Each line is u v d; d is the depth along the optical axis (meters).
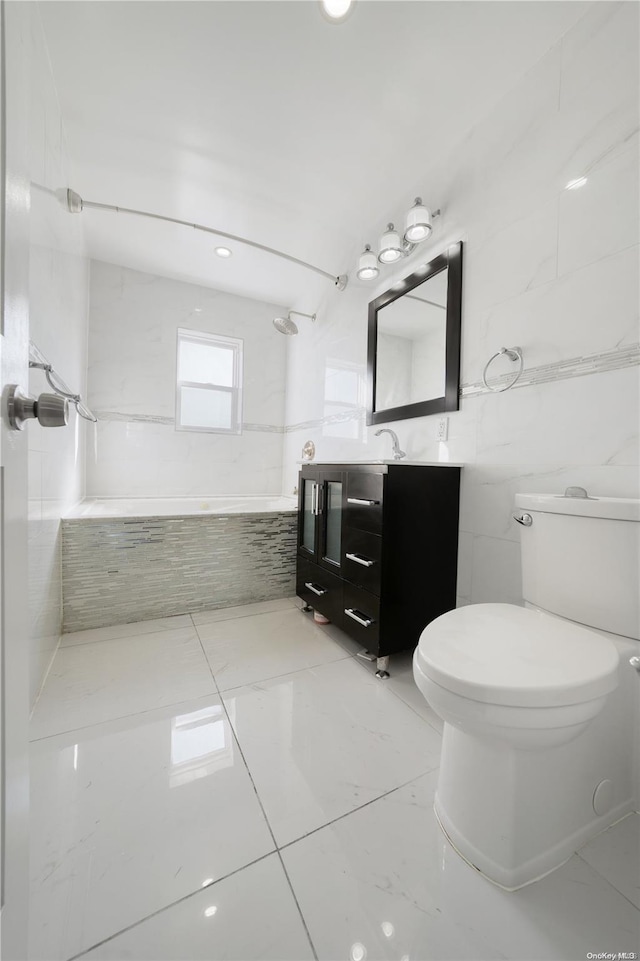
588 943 0.66
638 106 1.05
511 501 1.41
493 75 1.36
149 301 2.90
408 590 1.51
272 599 2.34
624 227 1.08
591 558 0.98
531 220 1.34
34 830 0.84
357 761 1.07
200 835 0.84
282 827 0.86
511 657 0.79
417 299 1.88
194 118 1.57
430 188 1.79
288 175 1.87
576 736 0.75
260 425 3.35
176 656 1.64
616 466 1.10
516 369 1.39
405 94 1.44
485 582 1.51
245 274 2.88
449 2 1.15
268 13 1.20
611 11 1.10
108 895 0.72
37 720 1.22
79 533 1.85
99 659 1.60
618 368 1.09
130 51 1.32
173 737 1.15
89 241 2.50
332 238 2.38
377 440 2.18
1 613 0.44
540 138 1.31
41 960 0.62
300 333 3.17
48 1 1.17
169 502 2.84
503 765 0.76
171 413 3.01
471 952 0.65
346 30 1.24
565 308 1.23
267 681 1.46
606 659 0.78
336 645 1.76
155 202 2.09
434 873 0.77
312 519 2.04
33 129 1.18
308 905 0.71
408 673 1.53
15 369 0.49
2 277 0.46
